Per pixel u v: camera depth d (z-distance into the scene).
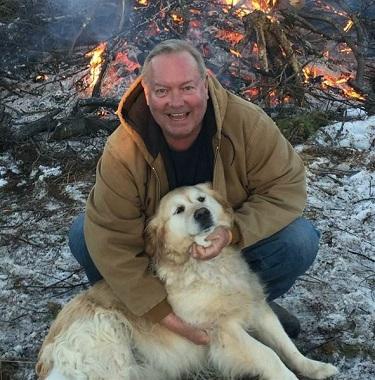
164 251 1.84
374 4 4.59
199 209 1.77
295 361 1.86
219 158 1.81
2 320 2.29
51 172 3.20
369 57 4.24
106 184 1.77
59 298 2.36
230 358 1.84
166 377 1.92
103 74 3.88
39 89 4.24
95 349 1.77
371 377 1.86
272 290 2.00
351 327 2.04
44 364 1.80
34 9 4.67
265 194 1.88
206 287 1.82
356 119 3.44
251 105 1.84
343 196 2.81
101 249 1.80
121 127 1.79
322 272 2.32
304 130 3.29
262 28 3.68
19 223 2.85
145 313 1.81
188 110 1.69
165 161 1.81
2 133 3.46
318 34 4.13
